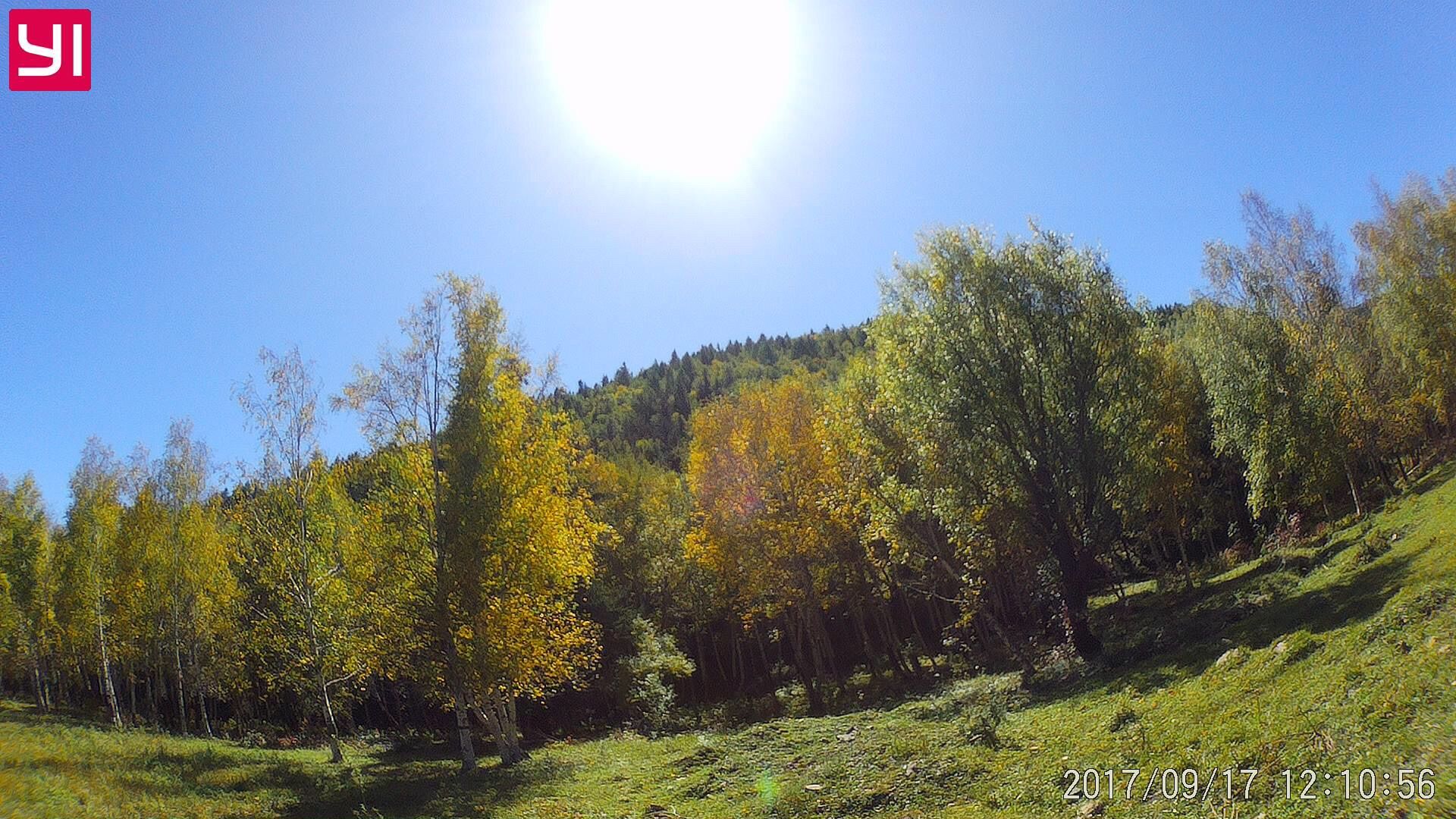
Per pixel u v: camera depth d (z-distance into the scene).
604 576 49.44
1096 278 24.88
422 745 36.38
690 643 61.22
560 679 25.62
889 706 29.78
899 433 28.39
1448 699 8.17
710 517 37.00
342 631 28.38
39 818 13.88
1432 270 42.84
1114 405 24.55
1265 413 39.66
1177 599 34.69
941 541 31.77
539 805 17.47
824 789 14.98
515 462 23.70
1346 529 34.38
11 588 46.88
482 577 22.84
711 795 16.56
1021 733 15.76
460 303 25.16
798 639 40.28
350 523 30.50
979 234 25.72
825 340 150.38
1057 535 24.34
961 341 24.84
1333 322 42.88
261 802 18.78
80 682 59.09
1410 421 45.22
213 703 58.19
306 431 29.77
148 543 39.91
